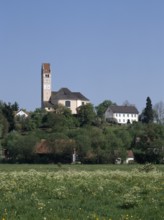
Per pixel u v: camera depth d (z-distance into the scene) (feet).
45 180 124.16
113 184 112.78
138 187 104.17
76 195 92.53
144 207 77.56
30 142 436.76
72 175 143.74
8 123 591.78
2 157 440.86
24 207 76.33
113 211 73.92
